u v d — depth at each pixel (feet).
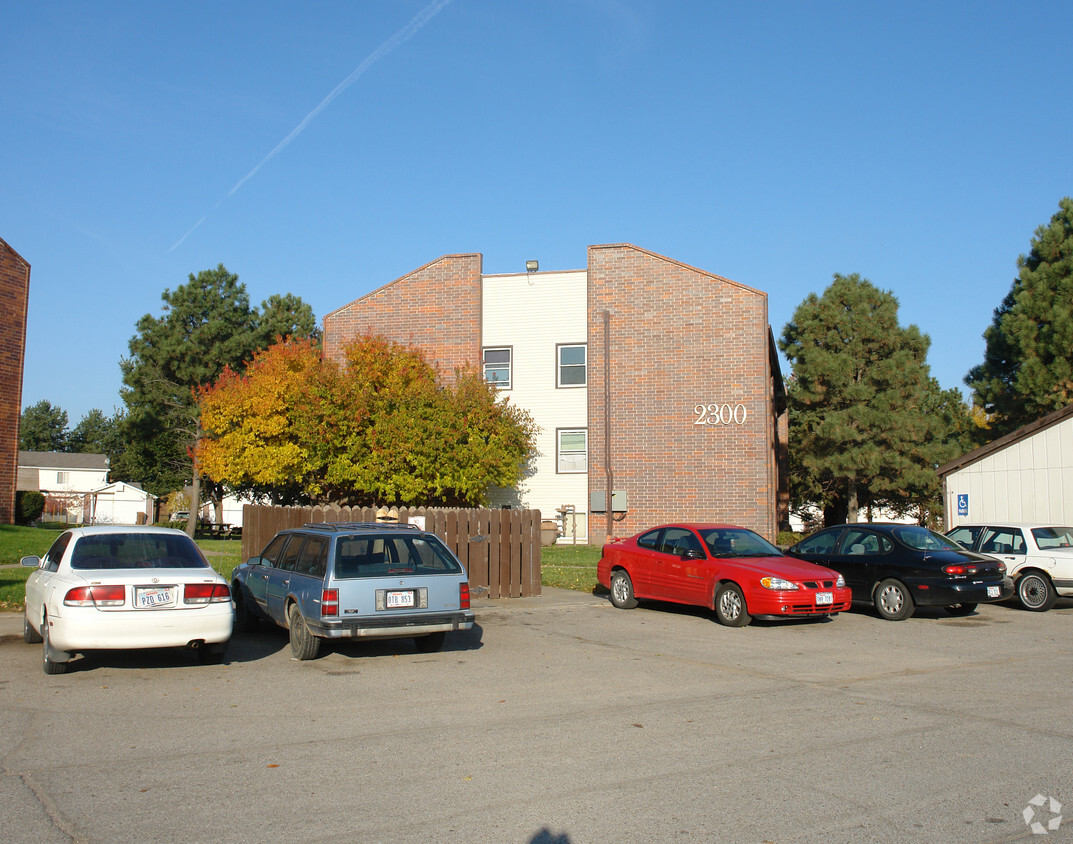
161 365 143.02
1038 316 95.66
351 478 78.18
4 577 52.90
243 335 146.51
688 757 20.59
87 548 31.53
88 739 22.13
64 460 243.60
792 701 26.53
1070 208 98.27
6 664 31.86
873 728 23.26
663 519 88.69
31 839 15.53
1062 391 92.79
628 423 90.17
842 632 41.42
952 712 25.08
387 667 32.01
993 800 17.66
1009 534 52.54
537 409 94.53
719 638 39.29
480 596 52.16
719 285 89.25
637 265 91.45
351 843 15.48
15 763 20.07
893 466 102.12
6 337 88.89
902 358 104.22
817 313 108.27
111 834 15.83
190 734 22.66
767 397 87.51
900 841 15.61
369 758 20.52
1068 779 18.98
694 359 89.20
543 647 36.63
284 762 20.21
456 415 80.94
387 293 97.66
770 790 18.26
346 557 32.48
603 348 91.71
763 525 86.22
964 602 44.65
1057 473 63.41
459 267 96.37
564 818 16.66
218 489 145.28
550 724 23.71
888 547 47.01
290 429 86.02
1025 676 30.60
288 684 28.96
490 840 15.64
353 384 79.71
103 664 32.17
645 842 15.55
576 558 76.33
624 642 38.04
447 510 51.55
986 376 102.63
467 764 20.06
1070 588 48.93
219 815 16.80
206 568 32.14
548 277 95.45
